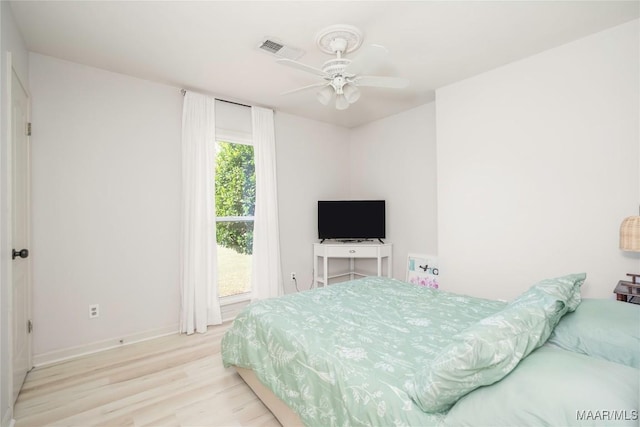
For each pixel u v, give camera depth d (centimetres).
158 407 186
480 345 95
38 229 239
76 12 192
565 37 225
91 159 264
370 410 111
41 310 240
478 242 286
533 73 250
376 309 199
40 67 242
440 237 316
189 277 306
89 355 255
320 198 440
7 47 174
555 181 240
